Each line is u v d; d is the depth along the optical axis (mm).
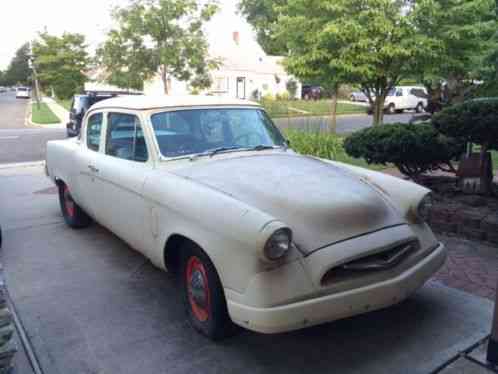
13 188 8164
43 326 3336
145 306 3629
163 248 3293
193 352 2982
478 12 10484
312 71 11977
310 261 2578
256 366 2828
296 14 12406
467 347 2957
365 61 10945
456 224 4910
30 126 22797
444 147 5871
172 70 15664
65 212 5781
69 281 4129
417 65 11148
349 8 11023
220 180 3193
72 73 46406
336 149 9320
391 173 8188
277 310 2447
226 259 2641
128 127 3990
